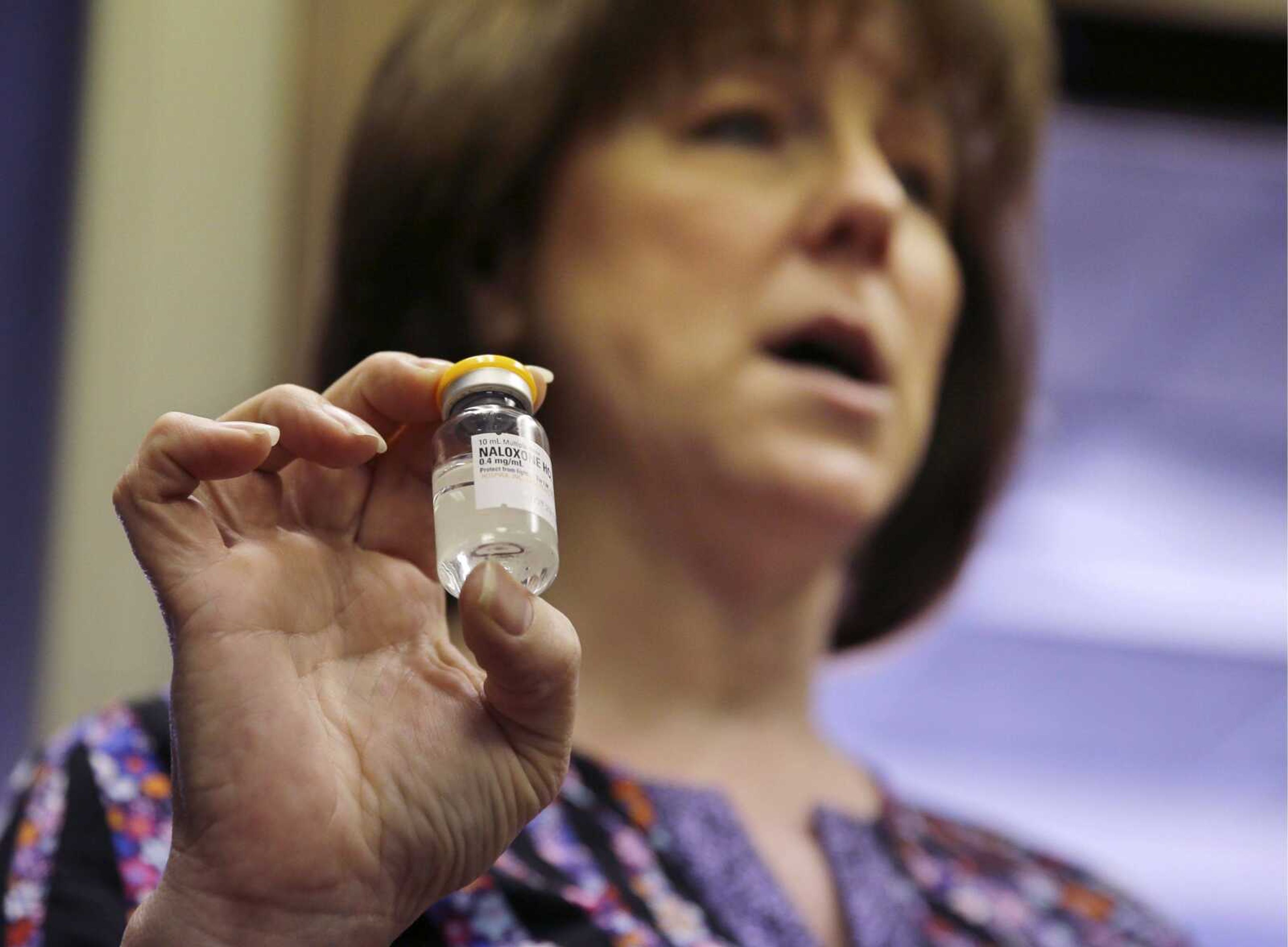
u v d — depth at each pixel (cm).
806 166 145
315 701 79
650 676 135
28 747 189
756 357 137
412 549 86
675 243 138
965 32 159
